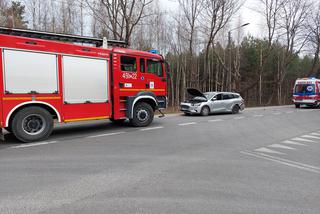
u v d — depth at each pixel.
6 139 7.91
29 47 7.34
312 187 4.21
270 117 14.98
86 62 8.62
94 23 23.48
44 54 7.63
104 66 9.12
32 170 4.96
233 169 5.11
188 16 25.20
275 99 39.09
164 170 5.01
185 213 3.31
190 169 5.08
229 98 17.19
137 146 7.04
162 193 3.93
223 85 37.06
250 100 39.56
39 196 3.79
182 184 4.30
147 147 6.93
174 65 33.25
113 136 8.50
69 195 3.83
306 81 23.58
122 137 8.34
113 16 18.20
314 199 3.76
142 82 10.28
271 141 7.91
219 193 3.94
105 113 9.22
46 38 8.70
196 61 34.22
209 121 12.71
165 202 3.62
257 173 4.88
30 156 5.96
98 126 10.71
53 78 7.84
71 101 8.27
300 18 31.00
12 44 7.04
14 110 7.18
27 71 7.32
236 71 30.23
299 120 13.59
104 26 21.33
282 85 41.25
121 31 18.52
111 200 3.68
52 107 7.86
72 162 5.50
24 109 7.37
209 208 3.45
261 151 6.63
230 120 13.25
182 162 5.55
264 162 5.63
